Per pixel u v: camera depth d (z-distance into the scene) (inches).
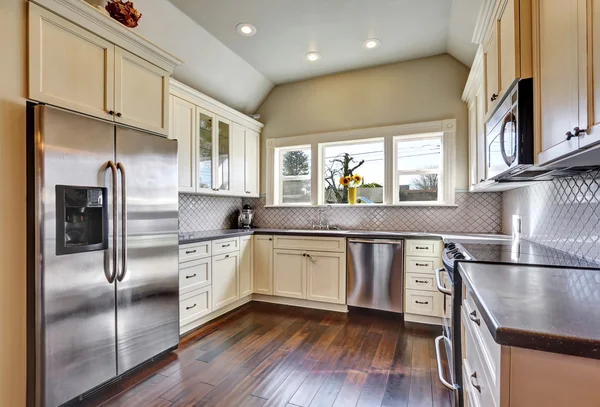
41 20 64.5
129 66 82.7
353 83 154.0
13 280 61.4
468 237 110.1
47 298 62.4
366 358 90.7
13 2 61.2
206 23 115.0
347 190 158.6
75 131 67.0
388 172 145.9
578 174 65.7
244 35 123.1
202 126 131.6
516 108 55.1
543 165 52.6
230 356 91.9
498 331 27.0
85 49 72.2
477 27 82.3
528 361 27.1
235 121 151.7
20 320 62.3
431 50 135.0
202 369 84.4
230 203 166.9
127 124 81.5
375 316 126.0
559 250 75.1
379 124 148.5
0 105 59.4
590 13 35.7
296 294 137.9
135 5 97.6
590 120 35.8
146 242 83.7
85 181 68.6
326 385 77.0
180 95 118.5
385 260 122.7
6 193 60.5
